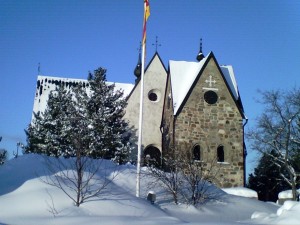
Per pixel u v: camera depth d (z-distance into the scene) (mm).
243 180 29516
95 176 16641
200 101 30703
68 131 28906
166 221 12266
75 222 11773
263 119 38062
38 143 32156
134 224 11578
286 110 30297
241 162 29938
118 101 31875
